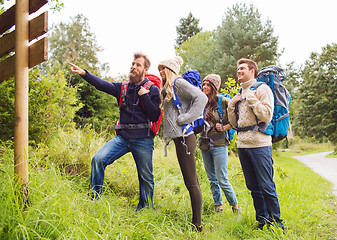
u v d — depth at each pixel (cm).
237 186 491
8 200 199
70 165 400
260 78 314
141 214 288
